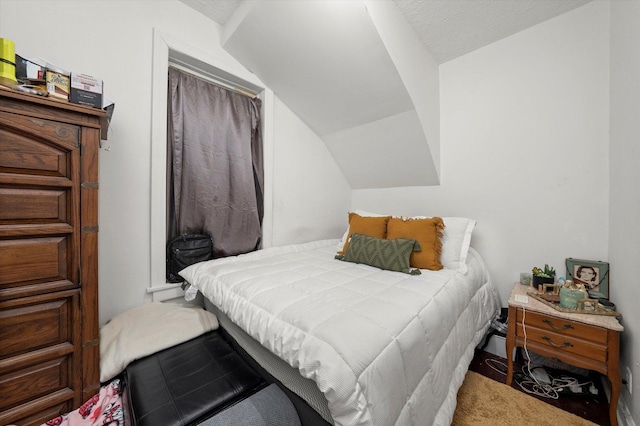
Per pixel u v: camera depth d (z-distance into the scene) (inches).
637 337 41.7
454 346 47.1
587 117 62.7
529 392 53.3
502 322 69.5
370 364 29.0
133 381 38.7
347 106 84.4
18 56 33.3
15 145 32.4
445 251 68.3
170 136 65.2
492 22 69.0
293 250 83.2
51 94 34.8
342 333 31.4
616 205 53.3
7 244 32.2
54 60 47.8
